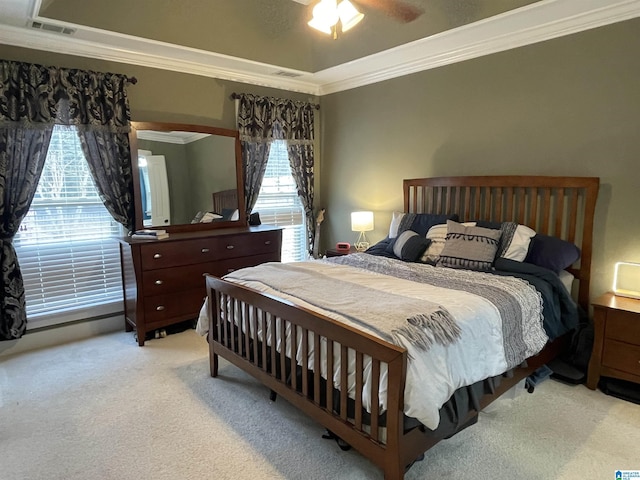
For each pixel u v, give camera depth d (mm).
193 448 2123
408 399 1659
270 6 3174
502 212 3488
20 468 1979
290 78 4566
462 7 2875
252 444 2156
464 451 2084
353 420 1930
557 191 3129
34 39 3143
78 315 3635
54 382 2826
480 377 2010
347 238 5062
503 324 2219
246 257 4074
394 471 1688
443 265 3188
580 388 2717
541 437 2193
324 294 2324
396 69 4145
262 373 2451
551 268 2928
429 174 4035
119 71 3605
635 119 2750
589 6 2742
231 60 3869
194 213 4105
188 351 3361
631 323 2482
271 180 4898
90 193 3613
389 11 2717
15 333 3223
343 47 3768
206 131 4125
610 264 2943
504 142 3434
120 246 3680
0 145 3039
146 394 2666
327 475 1928
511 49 3307
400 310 2002
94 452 2092
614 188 2879
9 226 3143
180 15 3096
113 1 2824
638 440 2168
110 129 3500
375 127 4508
